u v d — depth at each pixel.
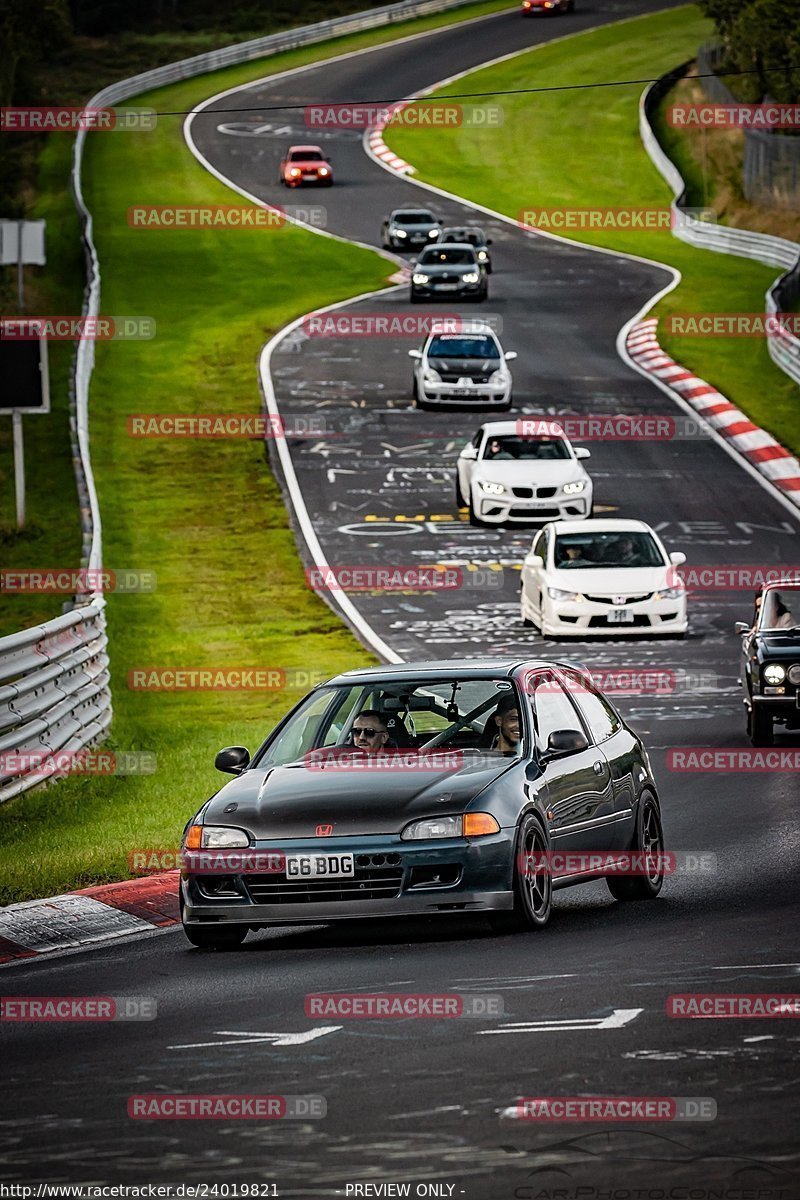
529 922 27.08
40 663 42.50
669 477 98.69
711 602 75.88
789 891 29.70
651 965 23.89
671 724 52.44
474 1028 20.69
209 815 27.55
